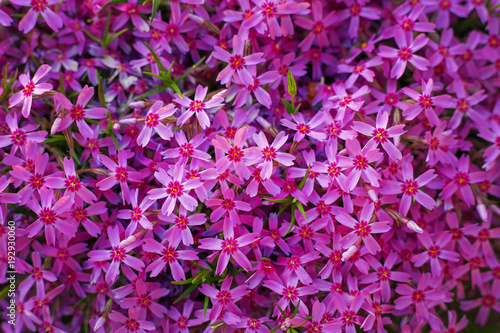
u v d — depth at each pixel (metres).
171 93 0.35
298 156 0.34
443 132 0.34
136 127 0.35
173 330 0.34
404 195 0.34
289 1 0.35
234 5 0.35
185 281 0.33
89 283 0.35
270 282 0.34
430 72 0.35
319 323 0.34
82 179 0.34
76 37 0.36
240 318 0.34
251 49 0.35
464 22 0.35
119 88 0.35
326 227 0.34
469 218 0.35
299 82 0.36
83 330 0.35
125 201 0.34
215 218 0.33
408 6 0.35
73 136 0.34
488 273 0.35
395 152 0.33
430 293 0.34
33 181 0.33
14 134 0.34
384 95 0.35
